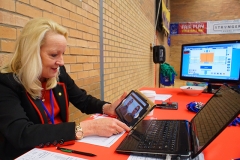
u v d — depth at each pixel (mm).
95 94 2088
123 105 972
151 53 5355
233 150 617
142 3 4172
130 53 3465
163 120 915
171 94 1614
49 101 955
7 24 1056
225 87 851
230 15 7402
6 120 694
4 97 749
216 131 540
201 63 1666
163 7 5973
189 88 1593
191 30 7910
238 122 837
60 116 1010
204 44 1624
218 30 7609
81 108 1168
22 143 647
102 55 2238
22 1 1143
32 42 782
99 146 656
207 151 612
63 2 1504
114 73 2674
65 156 588
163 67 5582
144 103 830
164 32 6828
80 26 1750
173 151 567
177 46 8141
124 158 577
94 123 764
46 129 673
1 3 1018
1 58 1027
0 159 796
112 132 738
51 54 815
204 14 7684
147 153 576
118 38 2799
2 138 780
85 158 577
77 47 1713
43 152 613
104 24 2277
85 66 1860
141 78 4371
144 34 4496
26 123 698
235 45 1428
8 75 802
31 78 802
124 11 3039
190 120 938
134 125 786
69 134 668
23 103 825
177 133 722
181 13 7930
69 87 1144
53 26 824
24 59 796
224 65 1506
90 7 1923
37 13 1258
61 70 1096
